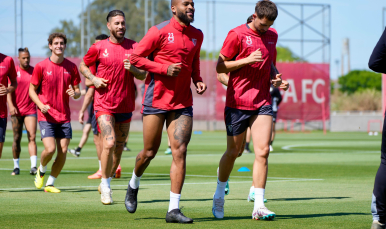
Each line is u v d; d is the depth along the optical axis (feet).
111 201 73.20
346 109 647.56
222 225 58.70
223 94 417.28
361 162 151.23
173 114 62.64
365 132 437.17
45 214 65.57
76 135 321.32
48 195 83.30
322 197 82.23
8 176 111.45
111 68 74.95
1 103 87.25
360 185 98.12
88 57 75.25
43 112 84.33
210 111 416.67
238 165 139.64
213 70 416.46
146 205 73.61
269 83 66.08
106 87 75.31
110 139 73.36
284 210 69.87
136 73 69.10
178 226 57.88
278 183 101.04
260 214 61.82
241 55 64.85
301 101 436.35
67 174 116.67
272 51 65.62
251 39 64.59
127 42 76.69
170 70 59.88
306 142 270.26
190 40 62.75
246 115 65.00
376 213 52.26
